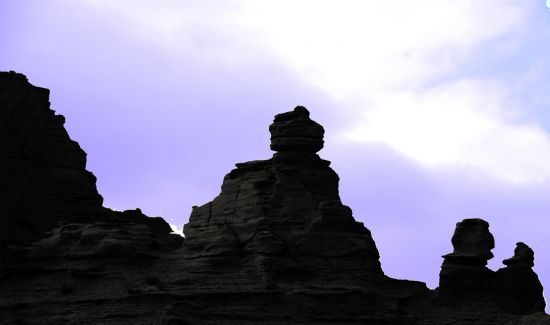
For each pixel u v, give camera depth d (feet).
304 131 425.28
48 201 463.83
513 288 407.85
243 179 420.77
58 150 477.36
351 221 411.13
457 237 417.90
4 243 418.72
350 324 382.22
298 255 400.06
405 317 394.32
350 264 402.11
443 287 406.82
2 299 401.29
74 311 388.78
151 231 416.67
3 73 473.26
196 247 406.82
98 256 404.77
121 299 386.11
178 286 390.83
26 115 472.85
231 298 381.19
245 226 406.62
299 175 419.74
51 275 409.69
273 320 377.71
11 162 457.27
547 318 386.11
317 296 383.45
